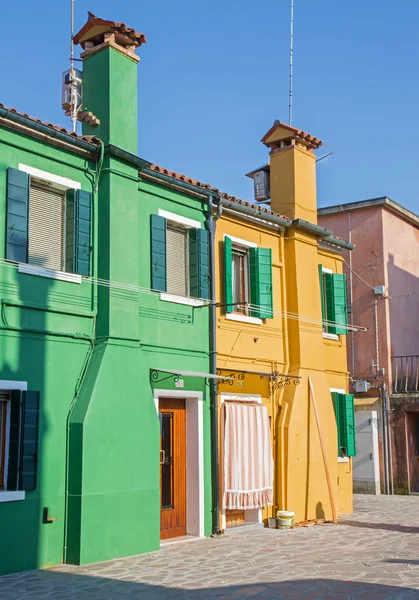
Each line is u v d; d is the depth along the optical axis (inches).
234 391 528.7
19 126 394.9
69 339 412.8
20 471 371.6
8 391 382.0
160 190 485.1
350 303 866.1
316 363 601.0
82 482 392.8
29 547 374.3
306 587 335.6
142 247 465.1
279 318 584.7
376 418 821.9
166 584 341.1
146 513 428.1
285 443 559.8
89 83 465.1
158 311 470.9
